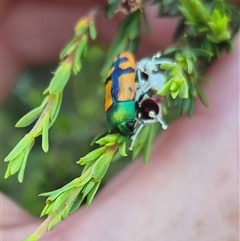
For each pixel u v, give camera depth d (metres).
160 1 0.14
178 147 0.15
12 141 0.24
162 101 0.12
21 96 0.24
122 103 0.11
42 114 0.12
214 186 0.14
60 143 0.22
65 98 0.23
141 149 0.13
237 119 0.14
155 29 0.19
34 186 0.22
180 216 0.14
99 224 0.15
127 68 0.11
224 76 0.14
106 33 0.20
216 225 0.14
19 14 0.21
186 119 0.15
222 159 0.14
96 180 0.11
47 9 0.21
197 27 0.12
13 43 0.21
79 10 0.20
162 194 0.14
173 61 0.12
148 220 0.14
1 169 0.23
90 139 0.22
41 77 0.24
